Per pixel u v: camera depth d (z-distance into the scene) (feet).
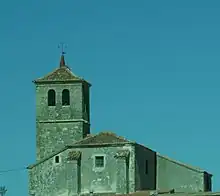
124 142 510.17
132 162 508.12
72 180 508.12
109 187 506.07
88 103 571.69
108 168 508.12
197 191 542.98
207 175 574.97
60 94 554.05
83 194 507.30
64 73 558.15
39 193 515.09
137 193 499.51
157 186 558.15
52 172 515.50
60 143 550.36
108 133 520.01
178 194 490.08
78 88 554.05
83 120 553.23
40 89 556.10
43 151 551.18
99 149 510.99
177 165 558.56
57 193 511.81
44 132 552.41
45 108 554.46
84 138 536.83
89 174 509.35
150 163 549.95
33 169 518.37
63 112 553.23
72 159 509.35
